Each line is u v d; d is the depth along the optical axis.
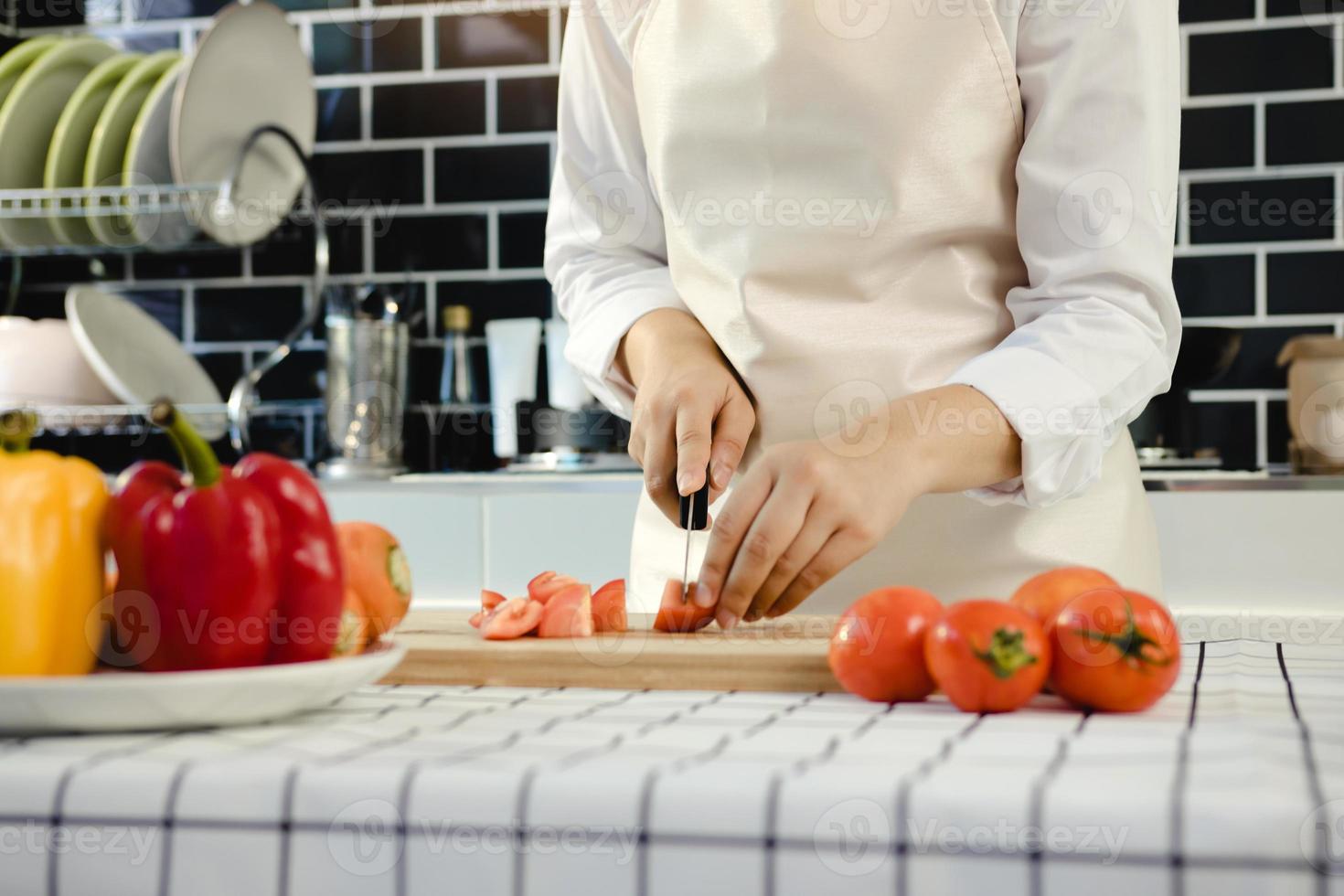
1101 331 0.73
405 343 1.87
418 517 1.68
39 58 1.82
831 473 0.61
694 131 0.85
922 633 0.50
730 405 0.80
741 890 0.31
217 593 0.46
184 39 2.14
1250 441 1.86
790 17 0.81
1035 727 0.44
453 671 0.61
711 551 0.63
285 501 0.48
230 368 2.09
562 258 1.05
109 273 2.12
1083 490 0.75
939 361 0.84
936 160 0.81
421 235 2.05
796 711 0.48
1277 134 1.85
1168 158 0.78
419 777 0.33
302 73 1.93
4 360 1.75
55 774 0.34
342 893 0.33
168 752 0.38
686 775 0.33
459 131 2.04
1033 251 0.80
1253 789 0.31
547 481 1.65
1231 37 1.86
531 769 0.34
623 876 0.32
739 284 0.85
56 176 1.71
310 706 0.46
